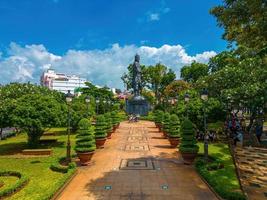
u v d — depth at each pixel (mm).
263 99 23719
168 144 24688
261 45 12211
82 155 16766
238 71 27000
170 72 72000
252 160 18156
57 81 136375
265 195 11852
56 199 11578
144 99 57625
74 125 30109
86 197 11766
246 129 29312
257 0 10484
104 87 62781
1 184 13484
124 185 13227
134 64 59344
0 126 21828
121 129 37375
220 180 13477
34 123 21234
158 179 14109
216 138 25781
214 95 28891
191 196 11758
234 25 12383
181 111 26281
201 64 70500
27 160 18594
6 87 35469
